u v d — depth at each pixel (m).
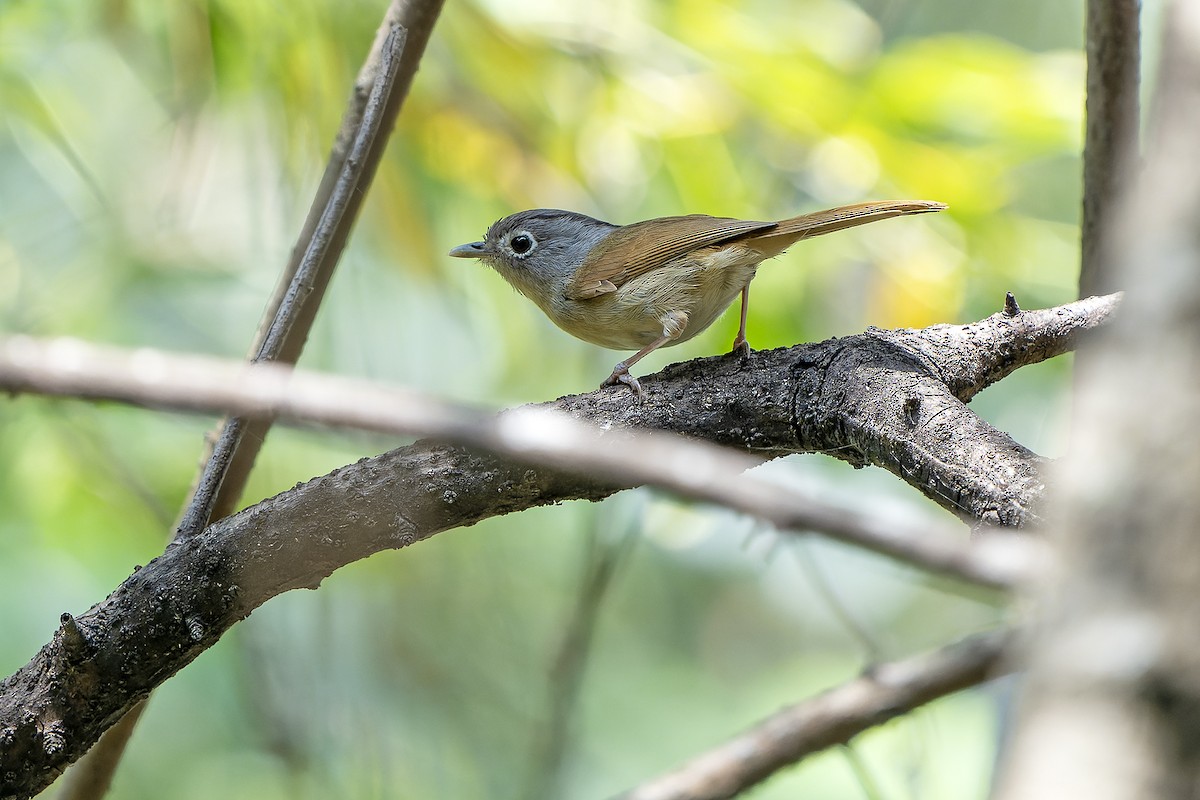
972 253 10.80
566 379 13.08
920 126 10.90
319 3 10.19
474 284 12.29
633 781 13.55
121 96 12.38
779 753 5.71
